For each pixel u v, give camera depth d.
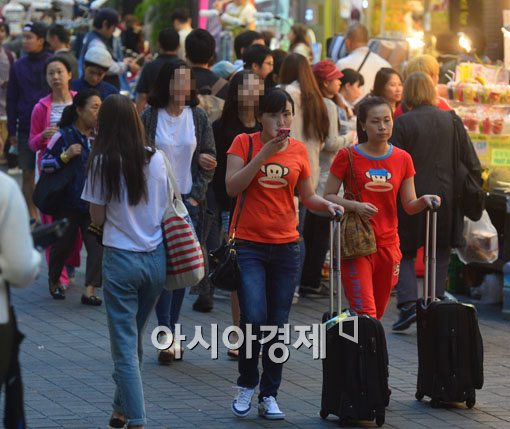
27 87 30.52
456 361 16.14
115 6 49.06
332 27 38.31
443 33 32.66
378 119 16.48
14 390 11.39
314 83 22.19
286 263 15.51
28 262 10.91
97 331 20.73
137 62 38.91
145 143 14.22
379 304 17.08
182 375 17.89
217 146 19.33
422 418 15.78
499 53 31.56
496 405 16.53
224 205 19.61
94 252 22.77
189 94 18.53
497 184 24.09
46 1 50.12
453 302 16.23
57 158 22.20
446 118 20.70
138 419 13.88
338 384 15.30
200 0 40.09
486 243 23.20
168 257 14.25
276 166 15.29
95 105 22.05
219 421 15.46
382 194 16.59
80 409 15.87
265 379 15.63
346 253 16.34
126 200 13.87
